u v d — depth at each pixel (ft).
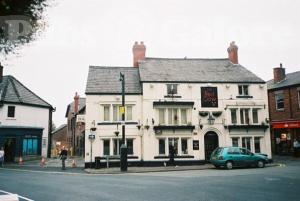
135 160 89.10
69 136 190.39
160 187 45.32
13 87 119.34
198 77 96.53
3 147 107.86
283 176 55.83
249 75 99.40
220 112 93.25
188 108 92.63
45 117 126.93
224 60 108.68
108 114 91.76
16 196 14.92
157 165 88.89
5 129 109.09
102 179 56.70
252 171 67.31
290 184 46.60
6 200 14.44
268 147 93.25
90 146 88.94
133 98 92.17
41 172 74.23
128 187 45.75
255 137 94.07
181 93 93.40
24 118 116.57
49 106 128.26
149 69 98.68
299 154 101.76
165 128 89.66
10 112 112.68
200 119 92.63
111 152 89.61
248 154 78.43
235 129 93.04
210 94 94.17
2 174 67.97
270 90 118.52
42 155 124.06
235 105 94.12
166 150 90.07
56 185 48.98
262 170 68.90
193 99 93.45
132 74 101.30
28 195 39.75
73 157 142.31
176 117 92.48
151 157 88.99
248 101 95.04
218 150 79.66
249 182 49.26
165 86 92.89
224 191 41.14
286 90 110.83
